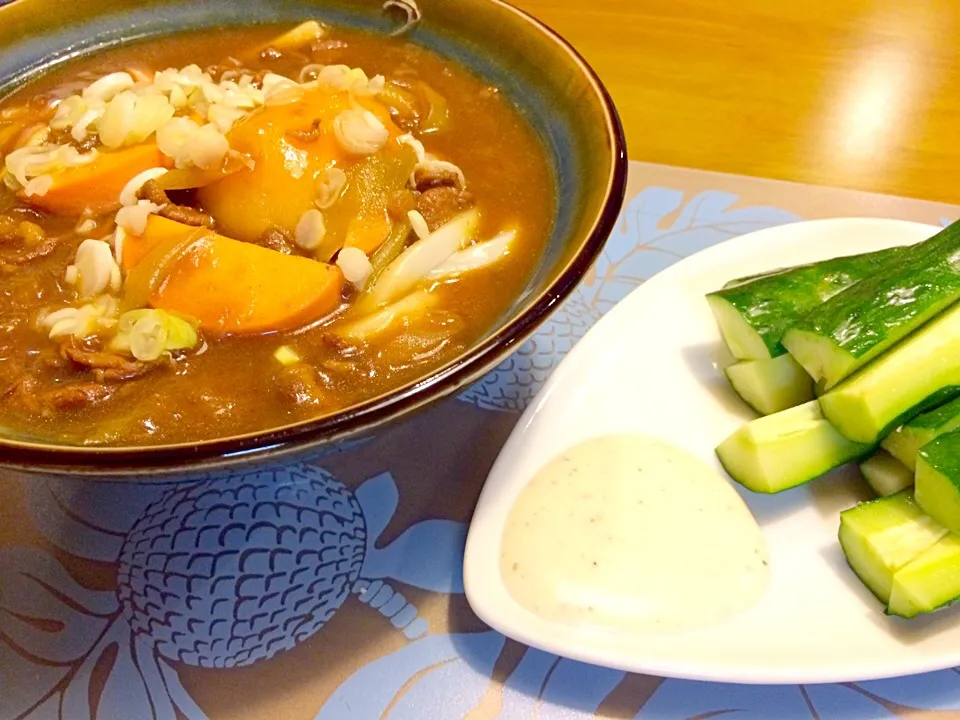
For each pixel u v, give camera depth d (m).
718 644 0.16
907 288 0.20
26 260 0.19
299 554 0.18
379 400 0.13
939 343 0.19
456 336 0.18
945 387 0.19
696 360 0.22
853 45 0.35
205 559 0.18
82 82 0.25
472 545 0.17
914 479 0.18
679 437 0.20
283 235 0.19
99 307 0.18
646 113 0.31
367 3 0.26
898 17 0.37
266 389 0.17
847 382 0.19
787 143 0.30
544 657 0.17
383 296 0.18
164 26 0.26
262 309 0.17
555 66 0.21
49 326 0.18
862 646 0.16
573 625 0.16
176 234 0.18
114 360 0.17
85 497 0.19
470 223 0.20
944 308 0.20
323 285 0.18
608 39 0.35
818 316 0.20
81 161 0.20
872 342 0.19
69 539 0.18
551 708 0.16
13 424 0.16
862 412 0.19
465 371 0.14
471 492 0.19
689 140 0.30
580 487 0.19
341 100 0.21
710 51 0.34
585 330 0.23
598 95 0.19
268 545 0.18
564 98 0.21
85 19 0.25
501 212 0.20
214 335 0.17
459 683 0.16
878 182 0.28
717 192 0.27
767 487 0.19
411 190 0.20
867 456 0.20
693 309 0.23
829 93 0.32
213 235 0.18
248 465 0.13
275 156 0.19
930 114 0.31
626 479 0.19
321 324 0.18
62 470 0.13
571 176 0.19
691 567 0.17
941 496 0.17
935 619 0.17
